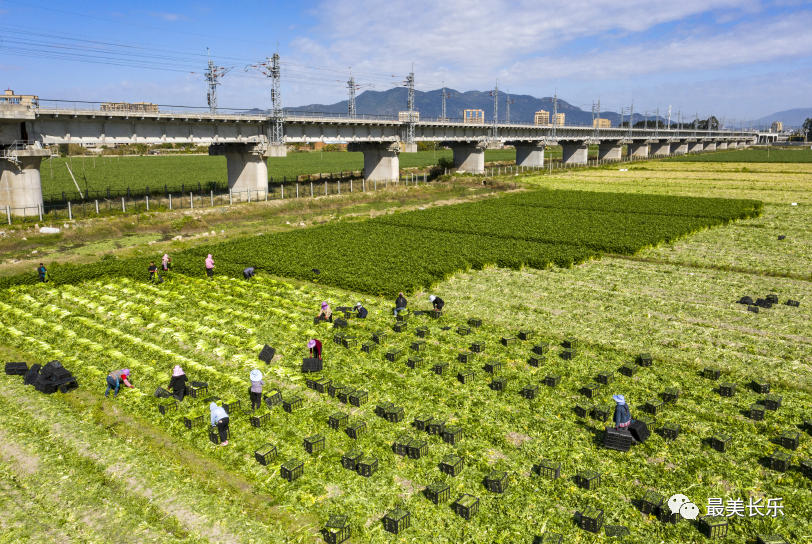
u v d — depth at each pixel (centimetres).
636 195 9088
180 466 1955
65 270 4269
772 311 3481
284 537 1612
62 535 1606
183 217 6631
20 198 5922
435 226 6275
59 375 2498
